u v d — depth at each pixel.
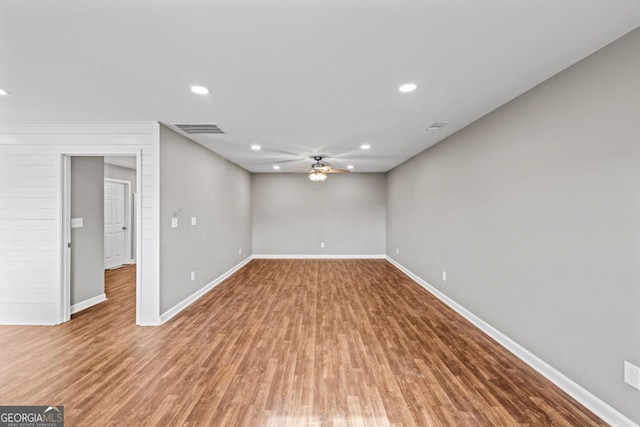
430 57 2.09
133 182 7.47
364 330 3.41
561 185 2.30
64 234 3.66
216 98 2.81
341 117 3.37
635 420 1.78
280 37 1.85
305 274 6.33
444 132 4.04
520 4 1.55
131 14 1.62
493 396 2.21
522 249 2.75
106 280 5.77
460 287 3.95
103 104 2.97
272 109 3.11
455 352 2.88
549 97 2.42
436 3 1.54
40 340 3.13
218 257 5.58
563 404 2.11
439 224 4.62
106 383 2.36
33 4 1.54
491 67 2.23
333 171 5.85
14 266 3.61
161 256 3.62
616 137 1.88
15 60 2.12
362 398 2.18
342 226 8.37
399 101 2.90
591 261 2.06
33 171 3.61
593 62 2.04
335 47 1.96
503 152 3.02
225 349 2.94
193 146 4.48
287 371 2.54
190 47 1.96
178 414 2.01
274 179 8.30
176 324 3.57
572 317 2.21
